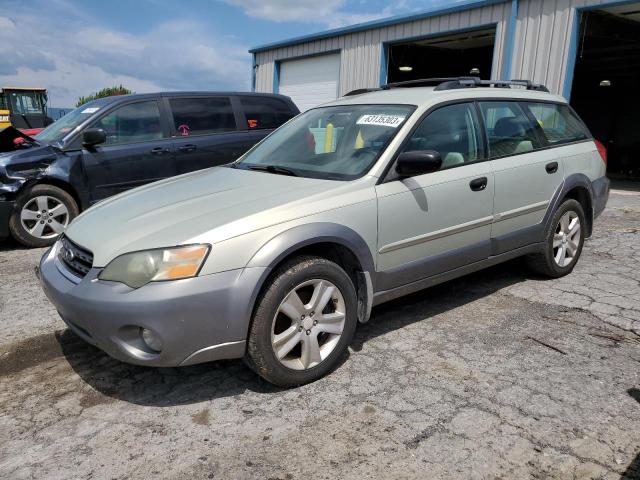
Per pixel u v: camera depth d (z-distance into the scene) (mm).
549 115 4684
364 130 3660
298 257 2910
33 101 17172
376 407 2754
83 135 6090
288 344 2869
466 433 2525
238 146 7184
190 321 2570
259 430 2578
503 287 4551
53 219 6145
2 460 2381
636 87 20438
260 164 3906
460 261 3764
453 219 3633
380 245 3238
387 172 3311
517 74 10320
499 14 10531
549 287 4539
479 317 3914
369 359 3277
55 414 2748
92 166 6207
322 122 4047
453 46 14219
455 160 3719
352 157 3494
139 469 2311
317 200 3018
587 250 5742
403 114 3611
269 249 2723
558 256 4652
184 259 2576
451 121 3781
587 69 18922
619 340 3514
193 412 2744
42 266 3164
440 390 2908
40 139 6543
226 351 2695
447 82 4059
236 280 2643
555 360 3240
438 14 11625
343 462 2336
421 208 3418
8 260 5582
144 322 2529
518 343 3477
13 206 5848
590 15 10031
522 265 5020
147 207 3145
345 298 3061
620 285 4582
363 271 3164
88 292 2643
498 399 2809
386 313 4008
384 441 2475
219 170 4000
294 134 4133
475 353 3338
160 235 2695
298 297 2877
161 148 6602
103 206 3416
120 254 2662
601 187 5027
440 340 3531
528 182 4164
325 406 2771
